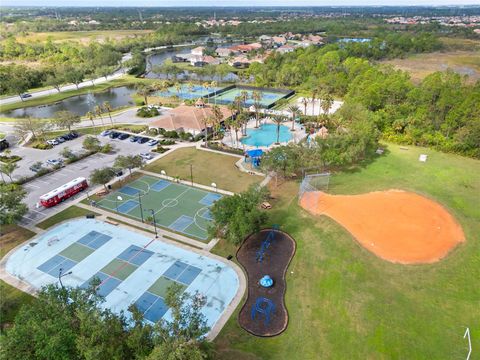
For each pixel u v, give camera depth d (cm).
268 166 7338
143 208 6906
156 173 8350
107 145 9700
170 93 16188
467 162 8575
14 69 17225
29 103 14888
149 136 10731
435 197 7056
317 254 5500
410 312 4431
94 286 3941
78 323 3531
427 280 4950
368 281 4938
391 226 6138
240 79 17962
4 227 6356
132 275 5216
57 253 5688
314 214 6538
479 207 6712
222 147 9700
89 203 7112
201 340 3462
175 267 5359
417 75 17538
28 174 8356
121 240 5994
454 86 11312
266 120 12156
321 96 12825
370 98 10856
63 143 10362
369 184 7612
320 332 4194
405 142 9744
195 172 8381
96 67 19612
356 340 4078
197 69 19688
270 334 4184
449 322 4294
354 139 8319
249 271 5219
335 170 8281
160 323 3388
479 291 4772
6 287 4981
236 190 7512
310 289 4841
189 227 6312
